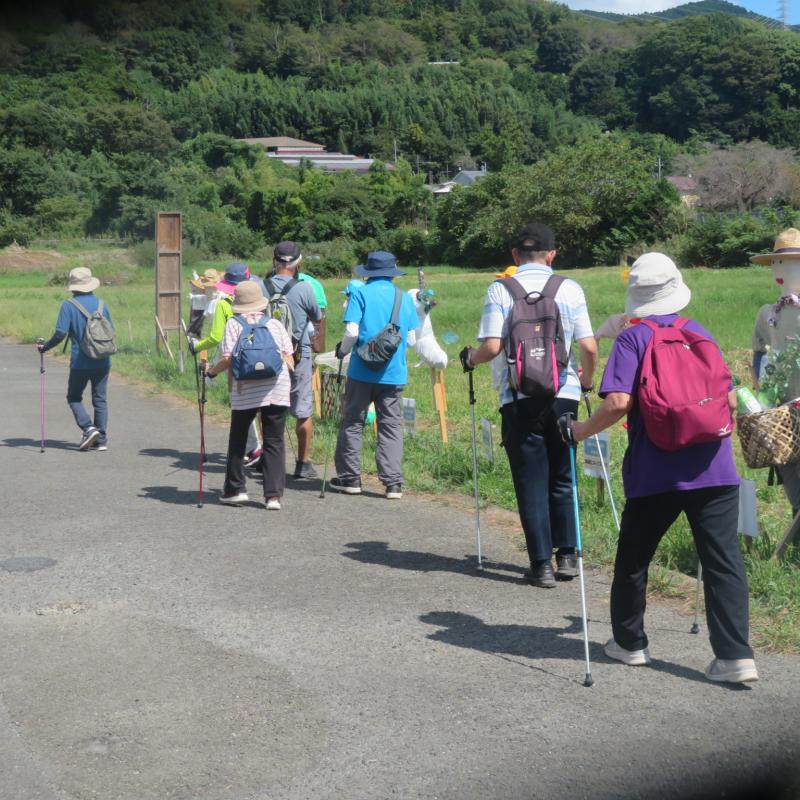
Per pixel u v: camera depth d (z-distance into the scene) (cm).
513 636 523
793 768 386
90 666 485
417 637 521
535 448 596
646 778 378
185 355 1814
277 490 786
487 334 594
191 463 976
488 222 7175
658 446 447
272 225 10362
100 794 368
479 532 662
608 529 692
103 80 13050
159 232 1870
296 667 483
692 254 5894
